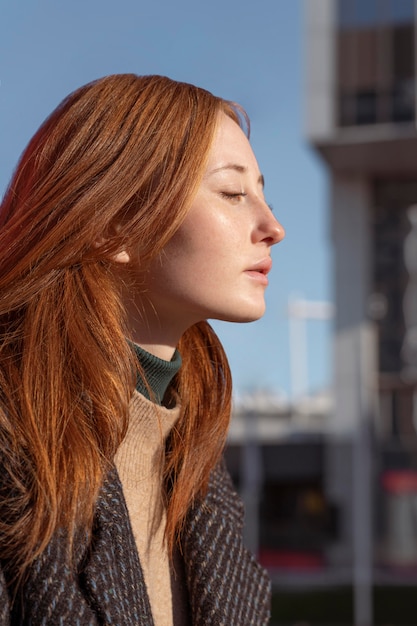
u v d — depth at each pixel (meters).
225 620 1.38
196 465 1.50
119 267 1.38
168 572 1.46
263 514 27.55
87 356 1.27
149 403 1.38
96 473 1.21
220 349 1.65
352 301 25.80
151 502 1.46
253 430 22.47
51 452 1.19
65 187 1.34
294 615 17.28
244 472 23.38
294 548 26.48
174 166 1.35
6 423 1.20
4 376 1.26
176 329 1.45
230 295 1.37
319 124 23.03
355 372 25.47
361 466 22.03
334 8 23.30
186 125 1.38
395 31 22.80
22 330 1.31
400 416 25.55
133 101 1.39
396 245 26.28
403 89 22.70
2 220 1.47
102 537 1.21
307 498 27.70
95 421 1.26
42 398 1.24
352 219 26.06
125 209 1.37
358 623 16.64
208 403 1.59
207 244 1.36
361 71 23.02
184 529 1.46
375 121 22.78
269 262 1.42
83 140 1.37
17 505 1.15
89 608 1.13
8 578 1.14
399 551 24.47
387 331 25.95
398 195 26.52
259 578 1.50
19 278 1.33
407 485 25.02
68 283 1.32
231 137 1.42
